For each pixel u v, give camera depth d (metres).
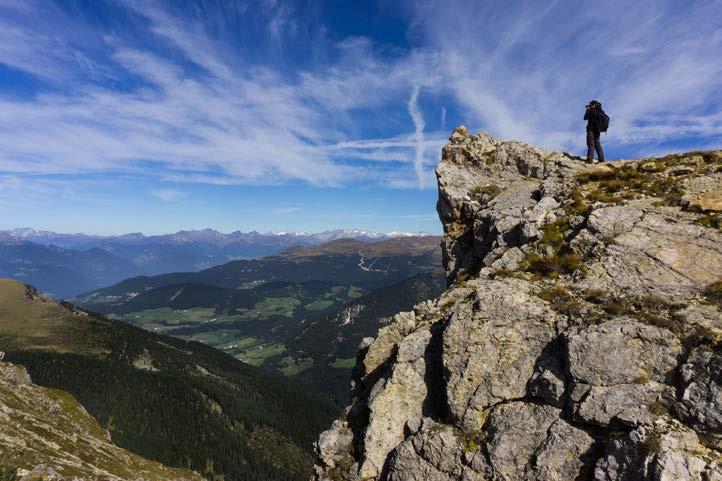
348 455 21.38
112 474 67.56
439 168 38.41
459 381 18.83
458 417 18.22
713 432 12.53
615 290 18.80
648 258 19.67
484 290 20.69
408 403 20.75
